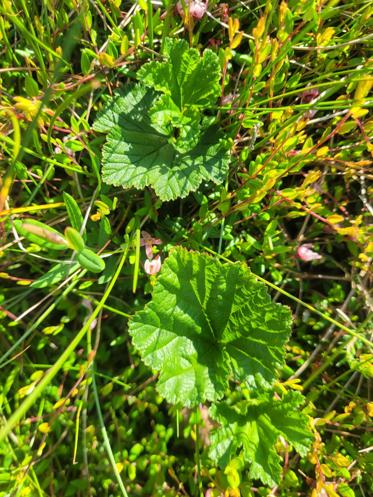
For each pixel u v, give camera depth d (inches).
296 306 6.9
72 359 6.2
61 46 6.3
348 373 6.5
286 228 7.0
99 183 5.8
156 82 5.9
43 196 6.4
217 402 5.7
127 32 6.3
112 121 6.1
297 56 6.8
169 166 6.1
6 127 5.8
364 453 6.0
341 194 6.5
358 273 6.7
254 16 6.6
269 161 5.7
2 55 6.7
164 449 6.1
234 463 5.5
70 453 6.2
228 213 6.0
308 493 6.0
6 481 5.6
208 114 6.5
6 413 6.2
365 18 5.8
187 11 5.7
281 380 6.5
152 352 5.4
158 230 6.6
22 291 6.6
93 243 6.3
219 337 5.8
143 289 6.6
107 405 6.2
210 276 5.6
